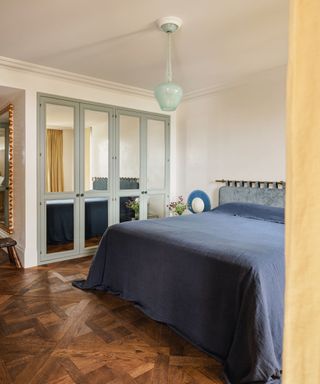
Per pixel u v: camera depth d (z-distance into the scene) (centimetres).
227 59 306
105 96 396
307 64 51
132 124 427
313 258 51
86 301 256
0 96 365
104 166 400
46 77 344
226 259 180
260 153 360
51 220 363
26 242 343
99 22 230
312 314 51
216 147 415
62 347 189
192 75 355
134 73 346
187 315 199
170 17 222
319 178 50
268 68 333
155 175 458
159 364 175
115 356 181
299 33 52
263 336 151
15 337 200
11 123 377
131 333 207
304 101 52
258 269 166
